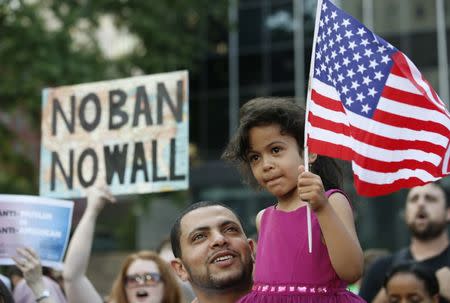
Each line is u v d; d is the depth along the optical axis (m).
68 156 6.18
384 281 5.67
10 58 16.05
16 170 18.28
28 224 5.63
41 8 16.80
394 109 3.84
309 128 3.74
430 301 5.30
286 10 25.00
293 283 3.57
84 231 5.59
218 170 25.25
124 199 22.02
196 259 3.96
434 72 23.31
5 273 7.50
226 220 4.01
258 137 3.68
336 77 3.88
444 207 6.19
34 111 16.80
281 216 3.72
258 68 25.08
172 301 5.94
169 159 5.86
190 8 18.72
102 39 21.53
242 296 3.99
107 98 6.12
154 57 17.77
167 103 5.93
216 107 25.39
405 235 22.53
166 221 23.83
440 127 3.81
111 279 16.66
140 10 17.55
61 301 5.79
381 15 23.81
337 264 3.34
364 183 3.82
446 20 23.27
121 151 6.01
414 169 3.82
